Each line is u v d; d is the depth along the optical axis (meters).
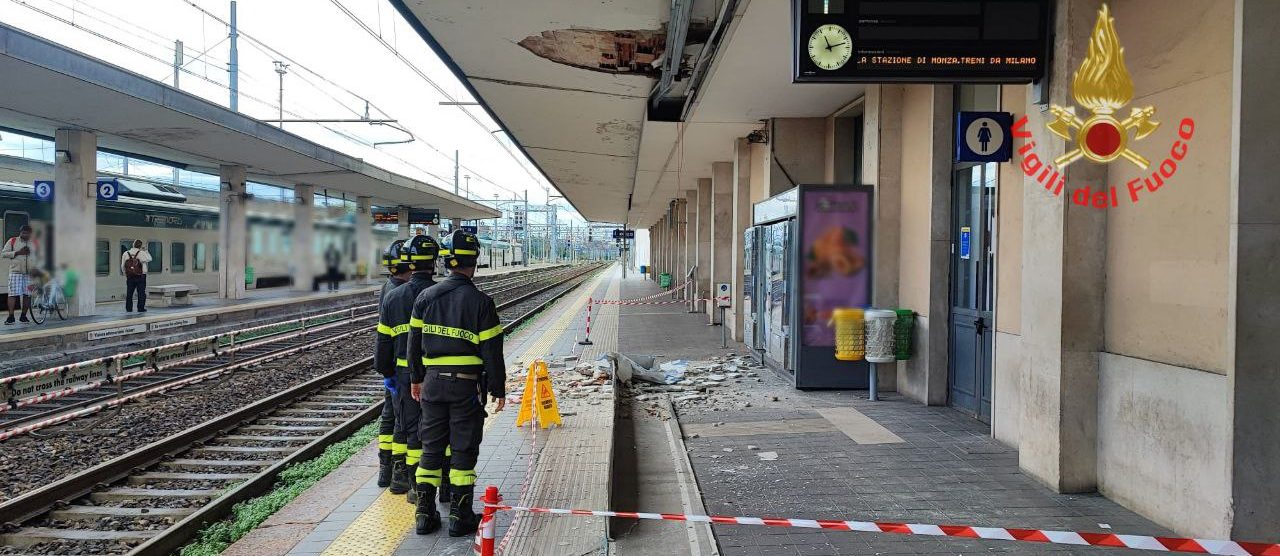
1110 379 4.73
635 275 67.69
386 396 5.51
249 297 24.77
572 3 6.56
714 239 17.88
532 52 8.13
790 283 9.34
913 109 8.26
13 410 8.74
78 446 7.29
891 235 8.67
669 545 4.26
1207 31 3.94
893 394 8.63
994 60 4.69
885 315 8.14
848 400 8.31
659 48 7.96
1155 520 4.34
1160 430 4.28
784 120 11.56
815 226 8.64
